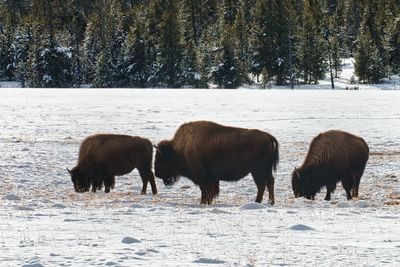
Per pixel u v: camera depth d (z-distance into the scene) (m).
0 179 56.38
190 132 47.19
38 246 26.17
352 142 50.16
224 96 169.12
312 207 42.56
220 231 30.48
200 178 46.28
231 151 45.47
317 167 49.62
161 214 37.00
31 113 114.81
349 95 176.00
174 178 49.03
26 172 59.66
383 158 69.06
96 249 25.66
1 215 35.53
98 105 133.38
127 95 171.00
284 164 65.25
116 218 34.84
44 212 37.19
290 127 95.00
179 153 47.88
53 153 70.44
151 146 52.41
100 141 52.34
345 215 36.81
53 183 55.84
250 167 45.47
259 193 45.47
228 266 22.70
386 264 23.17
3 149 72.56
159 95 172.25
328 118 107.88
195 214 37.09
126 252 25.08
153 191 51.88
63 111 119.06
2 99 149.38
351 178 49.91
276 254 25.00
